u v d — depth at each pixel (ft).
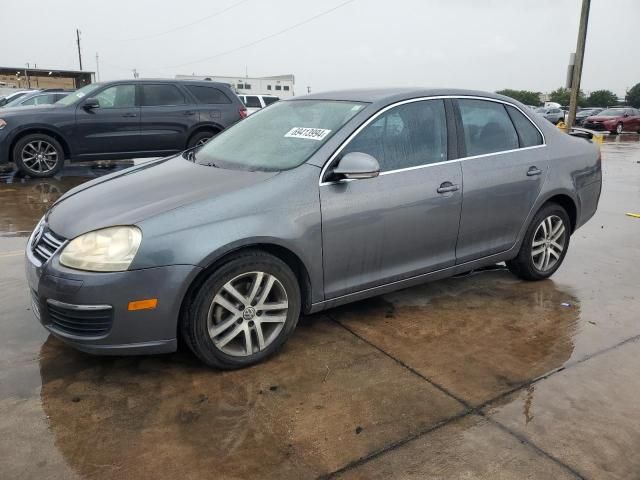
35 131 29.81
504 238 14.07
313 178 10.69
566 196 15.12
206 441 8.37
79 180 30.14
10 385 9.77
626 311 13.55
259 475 7.70
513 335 12.11
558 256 15.60
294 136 11.91
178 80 33.12
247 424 8.80
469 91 13.57
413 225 11.98
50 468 7.75
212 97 33.88
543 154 14.55
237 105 34.58
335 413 9.14
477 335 12.08
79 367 10.42
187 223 9.48
